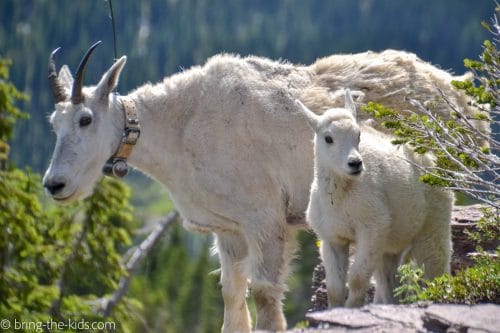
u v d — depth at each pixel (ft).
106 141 53.78
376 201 46.47
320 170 47.19
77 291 116.16
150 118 54.90
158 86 55.98
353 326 38.99
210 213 55.57
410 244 50.57
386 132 56.80
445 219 50.16
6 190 103.30
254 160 54.80
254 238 54.44
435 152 51.90
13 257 103.91
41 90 595.47
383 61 59.00
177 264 192.03
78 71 52.70
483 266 46.75
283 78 56.65
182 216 56.80
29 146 337.31
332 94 56.49
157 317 179.01
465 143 47.19
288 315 163.84
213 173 54.60
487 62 47.62
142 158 54.95
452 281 44.93
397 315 40.11
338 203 46.68
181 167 55.26
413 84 58.85
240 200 54.60
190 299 191.72
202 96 55.31
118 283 115.55
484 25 49.37
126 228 119.24
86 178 53.21
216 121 54.85
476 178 45.47
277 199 55.16
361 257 46.42
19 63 648.38
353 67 58.34
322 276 62.08
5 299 97.55
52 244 109.70
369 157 47.52
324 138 46.73
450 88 59.77
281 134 55.21
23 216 103.40
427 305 41.47
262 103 55.26
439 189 49.70
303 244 163.84
